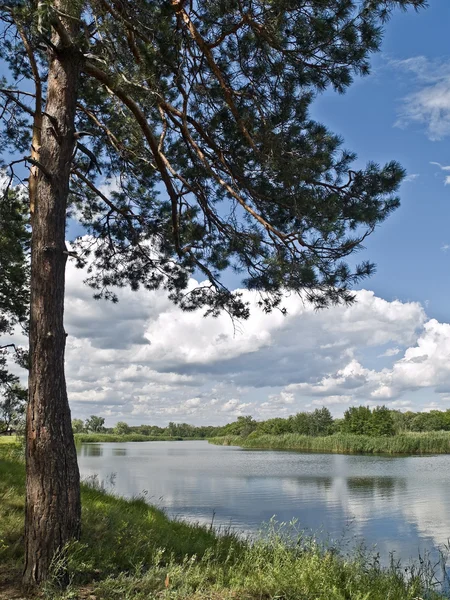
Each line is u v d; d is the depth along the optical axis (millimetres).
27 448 5789
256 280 9148
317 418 104938
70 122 6668
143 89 7352
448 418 114688
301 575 6008
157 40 7133
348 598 5902
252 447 104625
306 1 7121
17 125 10672
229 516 19359
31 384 5879
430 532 16547
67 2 6117
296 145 7785
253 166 8547
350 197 8000
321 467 45812
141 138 9477
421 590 6695
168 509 21016
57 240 6266
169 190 8633
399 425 97750
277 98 8086
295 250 8203
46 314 6012
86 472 39469
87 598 5109
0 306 17609
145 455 76125
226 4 6980
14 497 9477
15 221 11648
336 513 20594
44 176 6359
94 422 192875
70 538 5637
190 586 5625
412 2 6766
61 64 6754
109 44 6941
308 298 8297
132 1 7012
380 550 13609
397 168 7887
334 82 7676
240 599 5445
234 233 9086
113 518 8430
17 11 7039
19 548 6523
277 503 23359
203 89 8250
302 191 7945
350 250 8023
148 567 6395
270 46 7559
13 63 10109
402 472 39938
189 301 10805
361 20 7301
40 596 5082
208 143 8695
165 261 11148
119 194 11117
